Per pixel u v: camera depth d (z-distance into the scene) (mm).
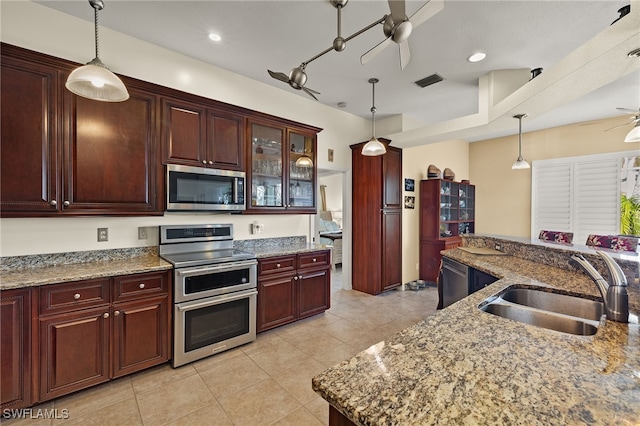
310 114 4047
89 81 1687
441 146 5605
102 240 2482
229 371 2330
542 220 5238
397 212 4645
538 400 664
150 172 2453
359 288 4617
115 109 2289
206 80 3047
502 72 3150
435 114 4613
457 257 2789
